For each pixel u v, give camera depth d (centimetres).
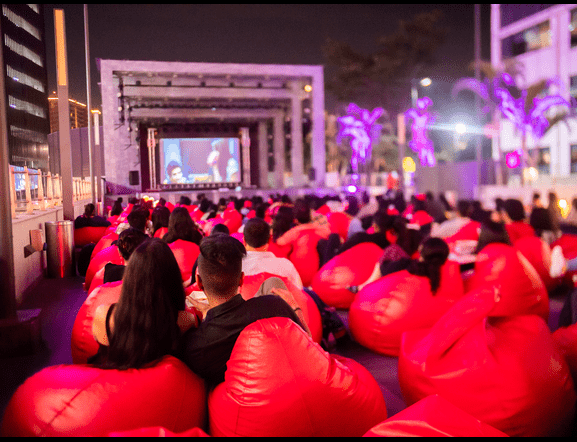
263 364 238
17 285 676
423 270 469
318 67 2941
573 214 935
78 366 249
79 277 896
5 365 450
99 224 1100
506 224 776
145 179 2873
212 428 253
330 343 509
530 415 286
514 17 3459
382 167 5159
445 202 1194
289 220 793
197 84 2769
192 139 2803
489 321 346
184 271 557
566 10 2952
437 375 304
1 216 473
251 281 414
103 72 2656
